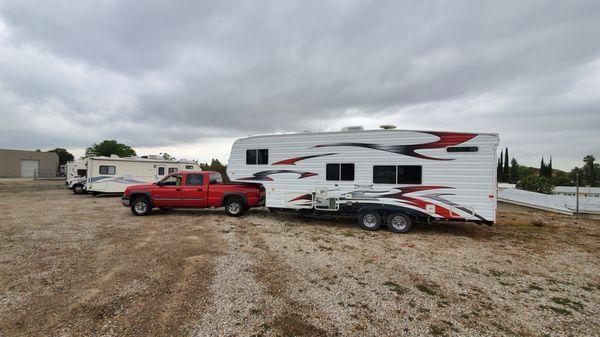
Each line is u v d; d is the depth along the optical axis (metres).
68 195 19.20
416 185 8.67
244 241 7.50
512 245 7.52
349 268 5.59
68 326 3.49
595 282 5.09
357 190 9.29
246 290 4.53
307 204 9.84
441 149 8.45
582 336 3.45
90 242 7.18
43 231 8.28
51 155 57.84
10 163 51.56
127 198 11.30
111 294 4.33
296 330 3.47
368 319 3.75
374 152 9.12
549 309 4.09
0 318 3.64
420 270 5.55
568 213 12.95
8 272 5.13
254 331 3.44
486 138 8.06
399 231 8.79
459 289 4.71
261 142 10.53
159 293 4.38
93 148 58.66
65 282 4.73
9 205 13.94
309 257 6.23
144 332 3.38
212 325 3.54
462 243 7.66
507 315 3.91
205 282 4.81
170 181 11.49
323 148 9.71
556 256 6.59
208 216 11.31
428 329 3.54
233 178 10.91
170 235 8.04
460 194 8.27
